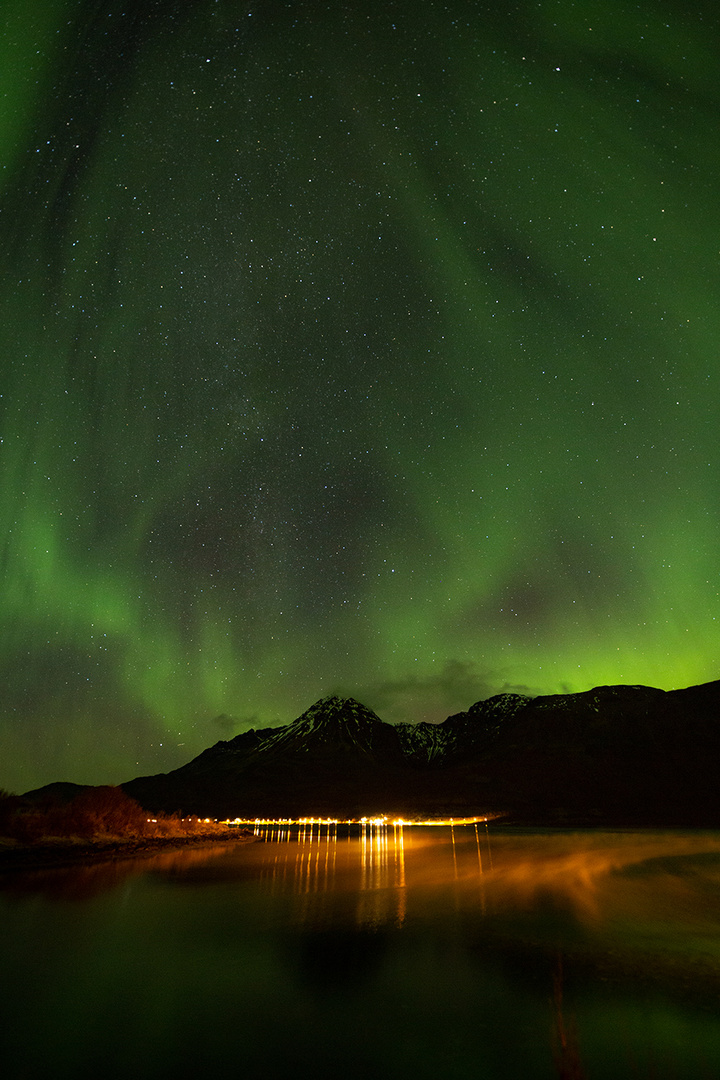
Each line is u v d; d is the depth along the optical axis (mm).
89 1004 6617
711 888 16422
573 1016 6363
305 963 8336
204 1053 5363
